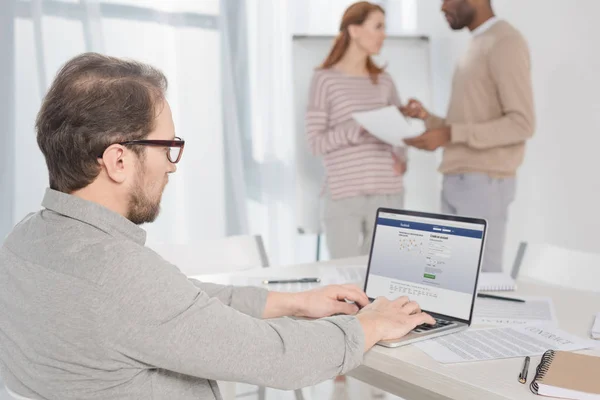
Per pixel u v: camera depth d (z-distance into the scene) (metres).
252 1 3.61
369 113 3.02
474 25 3.30
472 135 3.21
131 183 1.02
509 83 3.14
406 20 4.08
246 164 3.68
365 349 1.20
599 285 1.95
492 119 3.26
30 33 2.96
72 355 0.95
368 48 3.31
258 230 3.75
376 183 3.33
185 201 3.44
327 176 3.34
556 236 3.74
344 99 3.27
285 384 1.05
